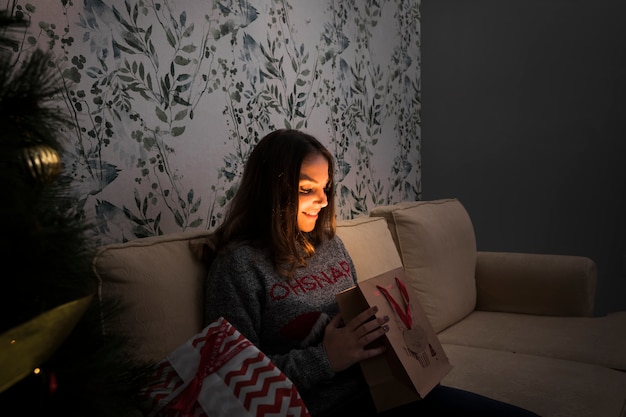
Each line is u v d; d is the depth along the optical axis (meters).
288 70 2.11
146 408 0.88
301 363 1.14
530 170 3.33
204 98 1.74
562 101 3.20
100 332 0.79
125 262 1.13
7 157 0.61
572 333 2.00
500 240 3.46
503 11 3.33
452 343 2.00
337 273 1.42
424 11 3.60
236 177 1.87
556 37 3.18
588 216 3.17
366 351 1.14
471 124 3.49
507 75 3.35
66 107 1.35
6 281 0.59
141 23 1.54
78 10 1.37
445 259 2.18
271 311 1.25
